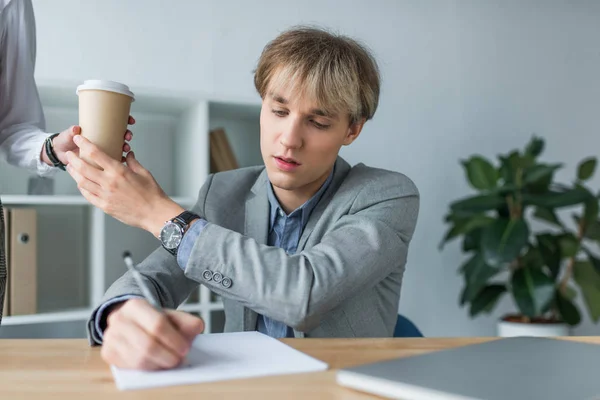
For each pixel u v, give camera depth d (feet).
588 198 8.87
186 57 8.82
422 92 10.34
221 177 3.90
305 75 3.04
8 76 4.21
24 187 7.63
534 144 9.71
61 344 2.51
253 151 8.98
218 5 9.03
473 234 9.38
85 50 8.21
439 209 10.39
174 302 3.39
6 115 4.27
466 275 9.36
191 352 2.23
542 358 2.00
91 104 2.80
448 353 2.09
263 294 2.70
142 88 7.00
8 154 4.18
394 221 3.41
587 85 11.68
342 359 2.15
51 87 6.59
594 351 2.13
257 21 9.27
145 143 8.41
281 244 3.68
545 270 10.94
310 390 1.73
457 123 10.58
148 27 8.60
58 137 3.71
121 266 8.10
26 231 6.58
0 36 4.13
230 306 3.65
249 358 2.13
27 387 1.77
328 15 9.74
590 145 11.68
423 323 10.24
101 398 1.65
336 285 2.83
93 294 7.11
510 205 9.40
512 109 11.05
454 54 10.63
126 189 2.79
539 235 9.54
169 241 2.77
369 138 9.91
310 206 3.58
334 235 3.12
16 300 6.50
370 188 3.51
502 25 11.05
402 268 3.66
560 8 11.55
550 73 11.41
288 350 2.27
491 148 10.84
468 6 10.77
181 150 8.24
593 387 1.62
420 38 10.38
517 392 1.55
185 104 7.64
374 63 3.49
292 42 3.20
